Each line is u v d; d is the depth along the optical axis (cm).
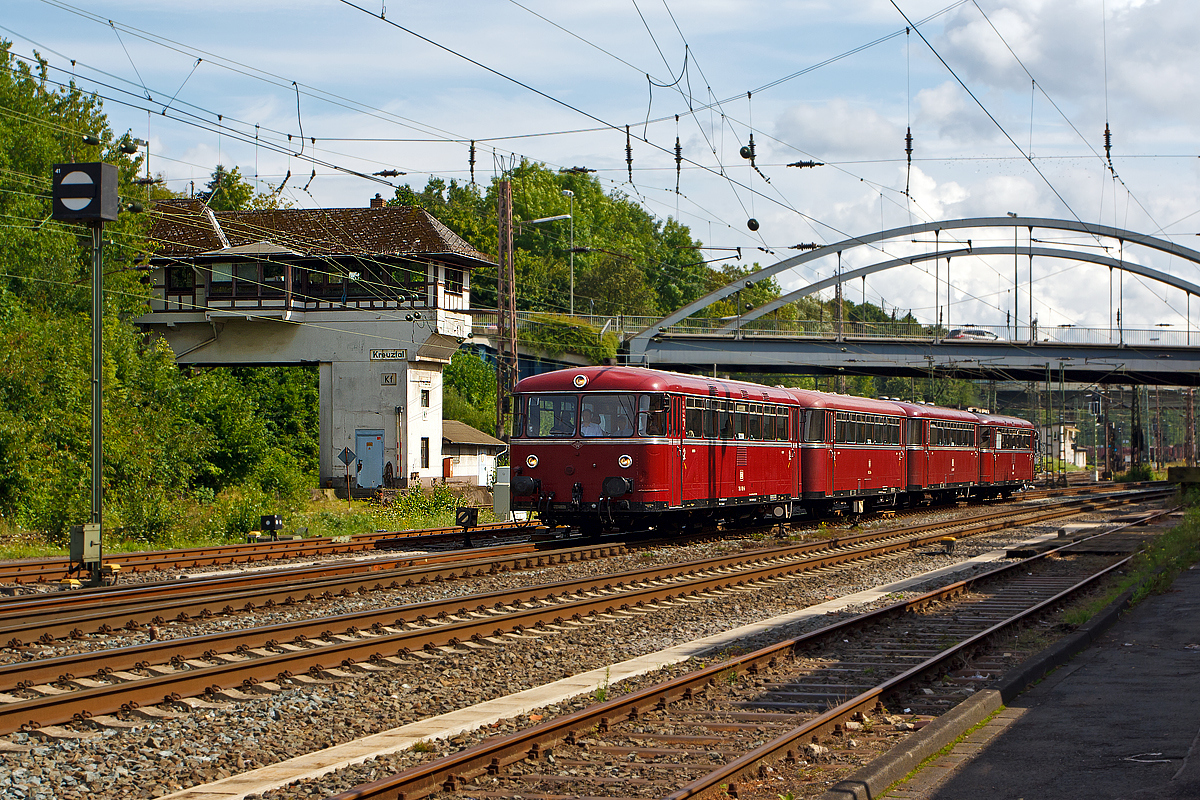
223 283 4728
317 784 757
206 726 914
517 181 10412
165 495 2997
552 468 2416
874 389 12812
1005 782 726
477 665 1172
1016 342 7244
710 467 2559
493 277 8431
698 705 979
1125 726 862
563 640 1333
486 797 717
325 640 1267
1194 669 1092
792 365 7338
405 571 1795
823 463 3150
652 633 1416
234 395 3941
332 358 4688
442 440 5225
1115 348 7200
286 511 3156
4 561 2086
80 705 915
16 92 4488
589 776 759
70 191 1808
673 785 741
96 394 1808
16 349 3183
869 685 1079
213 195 7025
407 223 4741
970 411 4722
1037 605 1538
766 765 771
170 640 1226
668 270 11106
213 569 2042
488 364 6675
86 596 1526
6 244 3912
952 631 1412
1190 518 2844
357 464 4641
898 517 3703
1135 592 1633
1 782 756
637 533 2698
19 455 2881
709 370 7812
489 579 1855
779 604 1700
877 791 704
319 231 4753
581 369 2484
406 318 4612
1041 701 970
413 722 952
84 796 749
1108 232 7456
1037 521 3569
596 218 11750
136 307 4481
